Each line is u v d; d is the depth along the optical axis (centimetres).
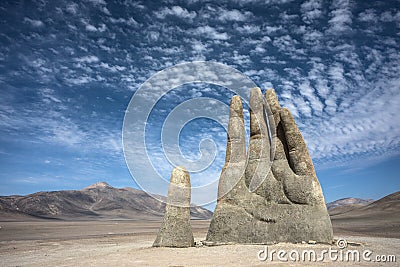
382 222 5769
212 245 2056
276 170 2252
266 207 2169
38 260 1727
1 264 1612
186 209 2042
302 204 2092
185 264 1377
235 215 2191
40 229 5281
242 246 1917
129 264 1410
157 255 1661
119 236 3525
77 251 2098
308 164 2189
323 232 2011
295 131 2250
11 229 5294
